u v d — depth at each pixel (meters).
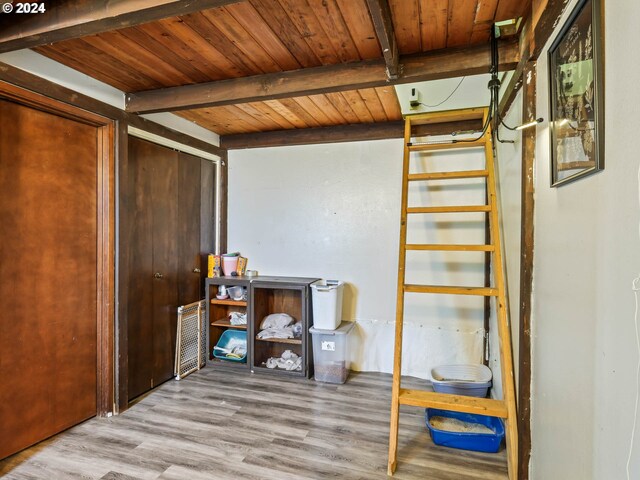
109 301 2.56
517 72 1.92
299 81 2.32
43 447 2.17
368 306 3.47
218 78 2.46
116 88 2.60
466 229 3.19
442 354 3.24
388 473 1.96
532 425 1.72
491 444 2.14
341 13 1.74
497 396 2.62
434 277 3.26
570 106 1.24
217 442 2.24
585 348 1.15
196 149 3.49
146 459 2.06
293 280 3.41
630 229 0.89
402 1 1.63
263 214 3.82
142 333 2.90
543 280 1.57
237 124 3.50
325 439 2.28
